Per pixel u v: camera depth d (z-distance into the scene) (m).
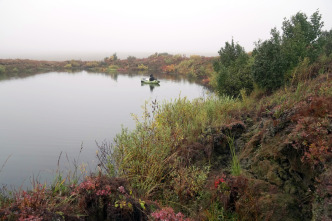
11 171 6.75
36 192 2.98
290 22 12.12
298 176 3.82
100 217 3.06
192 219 3.87
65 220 2.71
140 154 5.46
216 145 5.73
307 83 7.40
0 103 16.61
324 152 3.48
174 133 6.58
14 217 2.49
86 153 8.04
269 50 10.02
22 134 10.28
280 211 3.59
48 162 7.38
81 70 46.03
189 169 5.20
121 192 3.27
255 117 6.55
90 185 3.18
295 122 4.40
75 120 12.57
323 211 3.00
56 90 22.55
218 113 7.62
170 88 24.19
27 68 42.75
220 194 4.13
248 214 3.72
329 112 4.12
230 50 16.92
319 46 11.31
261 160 4.46
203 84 27.42
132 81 30.38
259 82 10.19
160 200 4.43
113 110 14.86
